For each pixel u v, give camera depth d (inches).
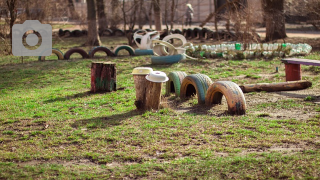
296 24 1359.5
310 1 871.7
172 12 1055.0
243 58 652.1
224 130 258.4
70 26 1439.5
